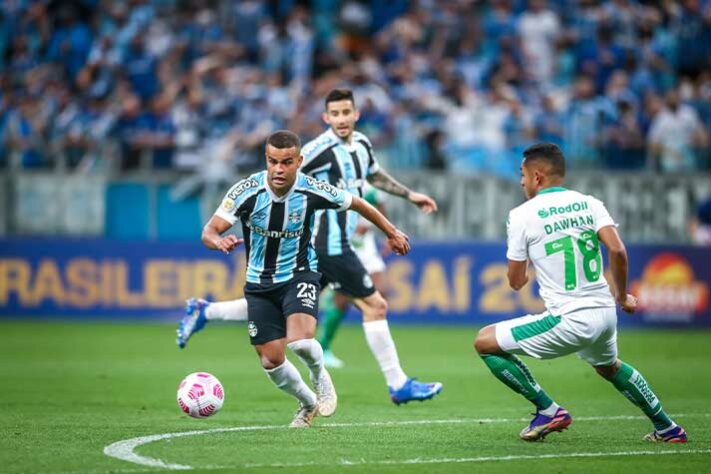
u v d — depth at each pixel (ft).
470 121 213.46
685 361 156.15
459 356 158.40
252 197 81.76
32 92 224.74
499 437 82.79
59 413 96.73
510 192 207.41
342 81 223.10
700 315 210.79
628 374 79.56
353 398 111.24
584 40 245.45
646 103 225.56
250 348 168.14
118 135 208.64
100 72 226.58
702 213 210.38
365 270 103.09
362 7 257.96
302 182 82.69
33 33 239.09
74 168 205.05
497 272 206.69
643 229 209.36
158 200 203.82
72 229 203.82
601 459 72.95
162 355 155.74
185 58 235.20
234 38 240.94
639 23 253.03
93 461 70.18
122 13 240.12
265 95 220.64
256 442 78.64
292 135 80.74
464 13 248.11
